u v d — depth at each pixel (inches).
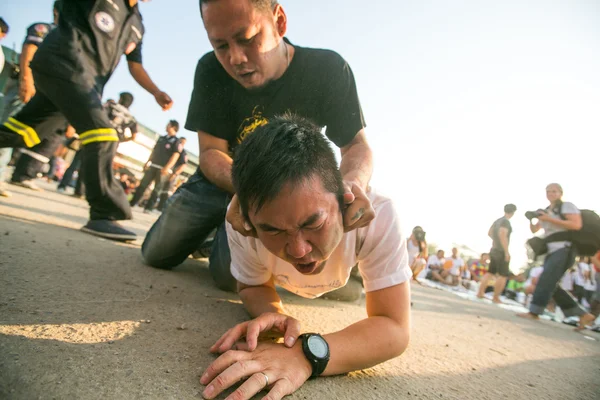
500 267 232.1
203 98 75.3
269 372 37.1
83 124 99.2
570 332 137.7
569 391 56.5
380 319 47.6
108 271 73.5
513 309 205.6
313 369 40.5
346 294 94.2
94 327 46.3
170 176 343.6
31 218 108.6
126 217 114.8
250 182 34.4
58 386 32.1
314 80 70.7
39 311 47.7
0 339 38.3
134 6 109.9
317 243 37.4
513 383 55.5
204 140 77.4
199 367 41.0
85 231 109.2
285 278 56.6
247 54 59.1
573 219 155.9
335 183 37.0
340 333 44.6
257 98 71.9
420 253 352.5
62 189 277.7
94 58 101.5
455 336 83.3
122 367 37.6
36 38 130.5
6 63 150.2
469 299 225.0
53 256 73.6
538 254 165.5
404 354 59.9
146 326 50.1
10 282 55.2
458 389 48.7
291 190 33.8
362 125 73.8
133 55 117.9
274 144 35.0
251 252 54.5
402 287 49.8
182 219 80.9
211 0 55.0
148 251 85.4
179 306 62.1
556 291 176.6
